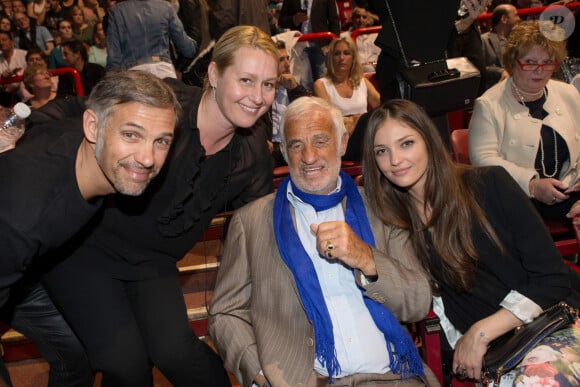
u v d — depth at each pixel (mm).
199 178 2201
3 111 1986
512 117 3041
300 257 2094
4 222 1652
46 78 4777
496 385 1986
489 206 2137
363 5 7094
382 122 2113
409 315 2043
